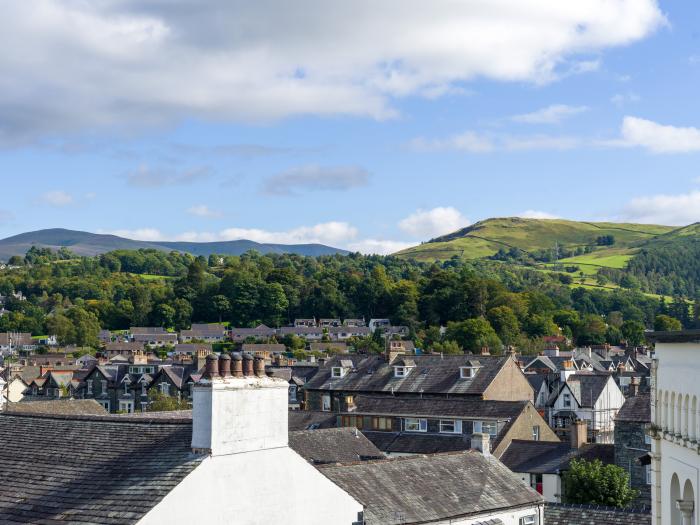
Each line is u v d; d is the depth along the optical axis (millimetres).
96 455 29719
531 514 43188
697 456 29469
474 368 106688
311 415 93625
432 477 42781
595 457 77312
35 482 29156
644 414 74250
